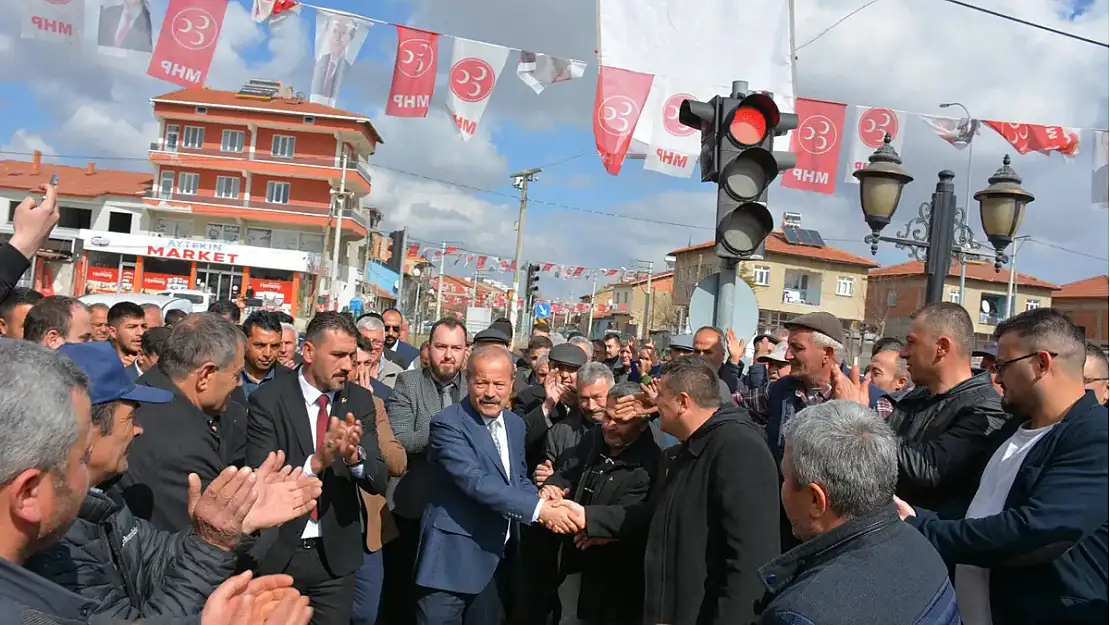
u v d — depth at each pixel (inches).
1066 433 105.4
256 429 155.9
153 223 1782.7
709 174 206.1
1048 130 255.3
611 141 220.1
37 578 61.6
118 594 88.6
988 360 214.1
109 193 1770.4
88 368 94.9
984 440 124.3
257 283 1668.3
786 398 182.5
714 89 230.1
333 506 155.9
